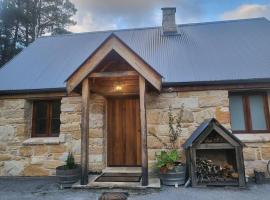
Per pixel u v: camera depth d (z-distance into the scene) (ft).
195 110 21.25
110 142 24.34
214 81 20.48
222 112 20.83
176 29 32.73
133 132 24.14
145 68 17.78
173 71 22.68
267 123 21.06
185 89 21.35
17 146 23.26
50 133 24.08
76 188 17.70
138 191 16.69
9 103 23.94
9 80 25.23
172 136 21.01
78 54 29.45
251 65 22.12
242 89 20.76
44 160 22.76
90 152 22.49
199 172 18.28
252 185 18.12
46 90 22.72
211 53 25.62
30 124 24.35
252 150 20.16
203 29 33.45
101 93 22.68
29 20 75.82
